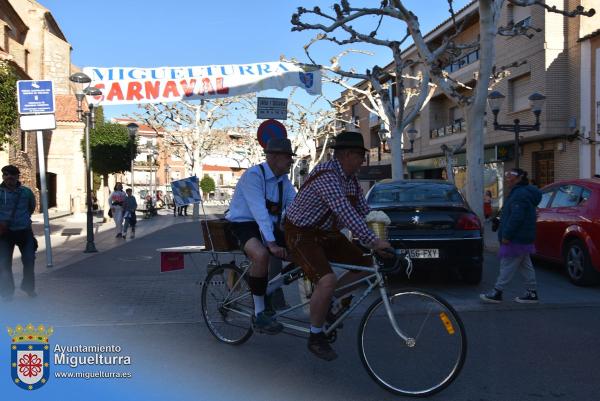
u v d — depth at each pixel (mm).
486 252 12055
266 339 5285
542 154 20906
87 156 13344
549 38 18875
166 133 33219
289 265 4656
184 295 7504
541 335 5324
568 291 7578
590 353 4754
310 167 41844
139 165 67188
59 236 17641
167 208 51469
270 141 4676
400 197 8273
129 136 29391
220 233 5098
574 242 8008
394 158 16344
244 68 11117
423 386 3844
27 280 7090
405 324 3900
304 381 4148
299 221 4070
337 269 4215
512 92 21281
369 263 4109
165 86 10734
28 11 35688
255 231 4773
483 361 4551
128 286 8203
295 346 5039
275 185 4777
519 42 20453
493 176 23656
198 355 4789
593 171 17938
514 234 6398
